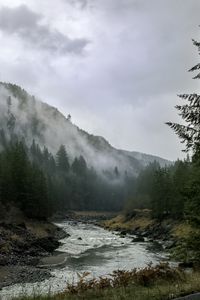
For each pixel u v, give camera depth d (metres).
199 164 15.45
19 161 81.81
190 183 15.73
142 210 116.69
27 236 57.41
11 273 33.78
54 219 132.25
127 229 100.19
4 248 44.16
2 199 76.56
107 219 144.38
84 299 10.55
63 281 30.28
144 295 9.99
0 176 78.06
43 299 10.87
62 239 70.19
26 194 79.56
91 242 65.88
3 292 25.06
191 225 15.52
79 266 39.12
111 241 68.19
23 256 44.19
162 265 13.73
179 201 80.25
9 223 62.38
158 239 74.19
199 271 14.73
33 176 82.62
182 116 14.91
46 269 36.91
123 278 12.79
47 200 86.69
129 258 45.22
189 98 14.76
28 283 29.48
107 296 10.62
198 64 14.67
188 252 15.36
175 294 9.93
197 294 9.73
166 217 91.88
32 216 80.31
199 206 15.41
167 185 92.81
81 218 149.38
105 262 42.00
